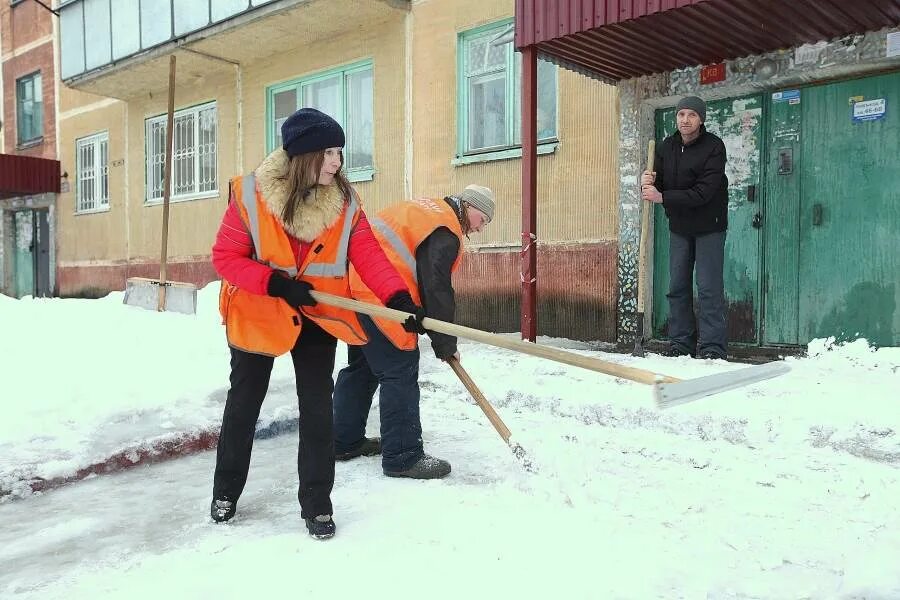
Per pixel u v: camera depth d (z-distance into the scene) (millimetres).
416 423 3023
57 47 14008
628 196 6059
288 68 9492
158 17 9766
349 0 7664
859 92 5051
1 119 15625
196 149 11164
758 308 5539
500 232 7113
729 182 5676
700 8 4402
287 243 2387
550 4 5039
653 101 5953
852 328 5098
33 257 15242
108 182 13008
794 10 4449
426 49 7785
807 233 5285
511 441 2854
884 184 4945
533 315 5445
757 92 5523
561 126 6535
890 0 4262
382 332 2885
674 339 4977
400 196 8141
